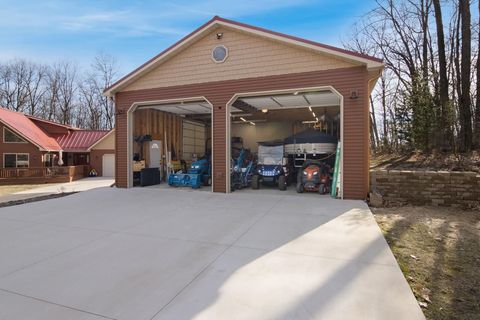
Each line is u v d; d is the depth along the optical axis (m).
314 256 3.89
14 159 20.69
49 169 19.91
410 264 3.68
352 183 8.09
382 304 2.69
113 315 2.56
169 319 2.48
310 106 12.43
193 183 10.63
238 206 7.23
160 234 4.99
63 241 4.71
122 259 3.89
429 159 10.34
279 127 17.00
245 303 2.72
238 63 9.41
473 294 2.91
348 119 8.17
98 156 24.44
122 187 11.02
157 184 12.08
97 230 5.34
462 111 10.52
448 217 6.14
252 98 10.47
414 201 7.66
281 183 9.95
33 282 3.24
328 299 2.78
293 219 5.86
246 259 3.81
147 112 12.49
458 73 12.70
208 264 3.66
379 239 4.57
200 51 9.91
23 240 4.81
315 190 9.39
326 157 10.85
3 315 2.59
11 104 34.03
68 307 2.71
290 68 8.79
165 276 3.34
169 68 10.34
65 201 8.35
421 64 15.34
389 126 16.42
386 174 7.90
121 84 10.77
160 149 13.05
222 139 9.58
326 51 8.19
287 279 3.22
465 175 7.22
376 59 7.73
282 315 2.52
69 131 25.61
